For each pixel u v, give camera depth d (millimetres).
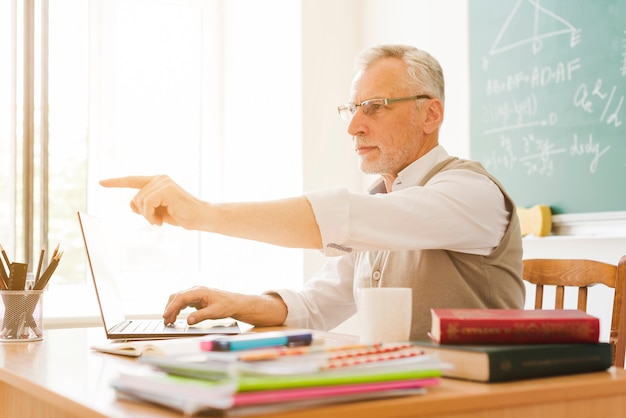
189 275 3309
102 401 742
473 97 2500
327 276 1735
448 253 1436
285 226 1166
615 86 2029
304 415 656
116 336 1327
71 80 3031
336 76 2973
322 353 756
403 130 1537
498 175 2398
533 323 879
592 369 891
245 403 628
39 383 859
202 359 738
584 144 2111
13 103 2812
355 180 2998
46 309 2900
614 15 2043
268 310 1550
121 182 1139
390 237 1253
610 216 2023
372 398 713
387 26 2920
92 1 3100
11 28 2818
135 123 3205
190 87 3350
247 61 3229
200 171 3365
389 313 1000
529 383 816
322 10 2949
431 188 1346
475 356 826
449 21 2623
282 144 2982
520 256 1504
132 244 3184
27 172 2826
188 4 3338
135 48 3215
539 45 2264
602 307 2068
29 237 2826
